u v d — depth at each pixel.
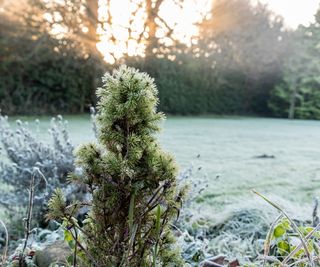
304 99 15.96
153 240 0.74
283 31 15.89
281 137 7.83
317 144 6.66
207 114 14.74
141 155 0.71
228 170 3.79
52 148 2.16
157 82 12.93
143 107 0.72
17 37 10.18
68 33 10.95
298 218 1.80
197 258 1.30
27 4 10.21
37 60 10.53
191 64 13.82
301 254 1.06
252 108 16.34
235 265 1.24
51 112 10.94
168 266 0.79
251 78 15.74
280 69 16.00
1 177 1.99
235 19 14.52
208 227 1.88
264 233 1.66
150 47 12.48
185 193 0.77
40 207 1.87
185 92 13.84
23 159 2.01
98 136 0.74
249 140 7.02
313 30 15.23
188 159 4.41
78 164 0.73
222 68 14.80
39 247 1.40
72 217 0.76
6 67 10.15
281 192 2.86
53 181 1.90
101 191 0.71
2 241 1.63
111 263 0.71
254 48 15.37
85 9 11.03
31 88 10.64
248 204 2.08
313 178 3.46
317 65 15.35
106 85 0.73
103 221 0.72
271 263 1.18
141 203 0.71
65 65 11.00
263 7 15.36
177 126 9.63
